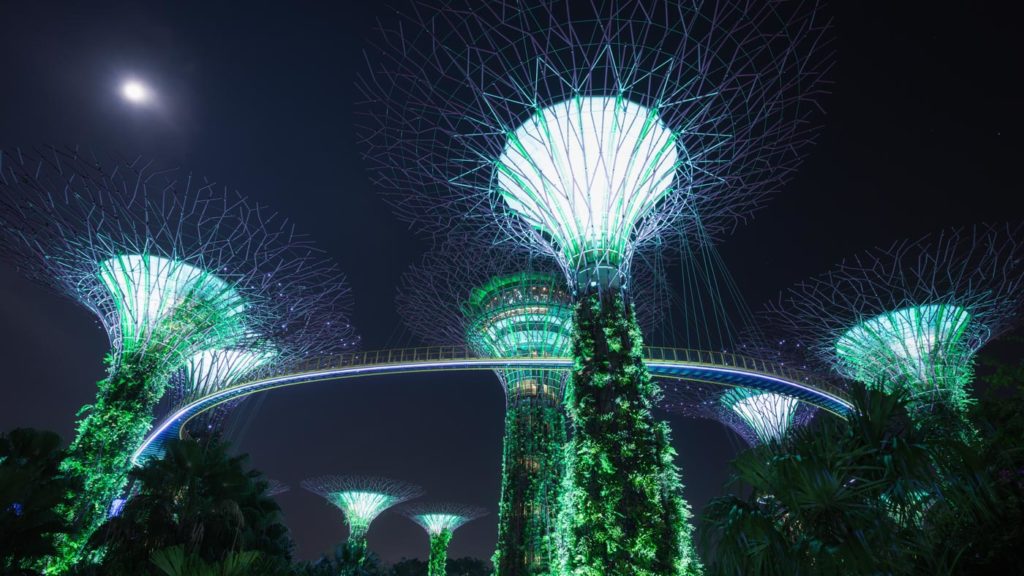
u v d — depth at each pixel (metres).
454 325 49.84
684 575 13.98
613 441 15.25
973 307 37.09
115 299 32.00
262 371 48.97
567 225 19.28
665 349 45.84
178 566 14.09
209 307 33.09
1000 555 6.49
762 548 6.88
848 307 40.00
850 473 6.98
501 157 20.11
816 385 46.25
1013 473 7.05
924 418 7.35
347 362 47.97
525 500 39.94
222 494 21.27
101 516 25.73
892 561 6.34
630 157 18.44
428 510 72.25
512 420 43.62
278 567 19.88
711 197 21.64
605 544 14.30
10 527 15.34
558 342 46.69
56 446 20.42
